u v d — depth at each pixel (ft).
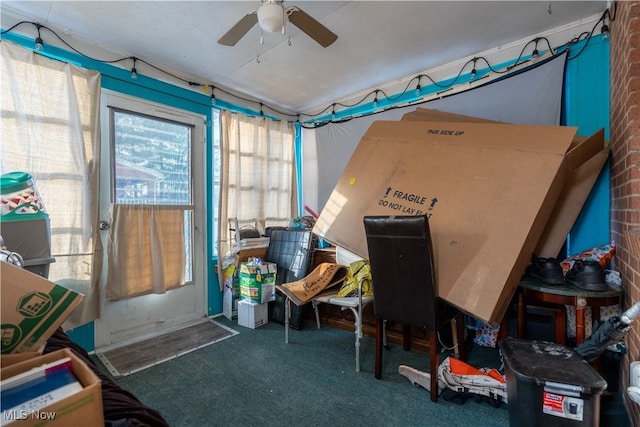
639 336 4.52
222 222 10.62
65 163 7.29
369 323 9.05
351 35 7.92
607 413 5.13
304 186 13.57
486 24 7.53
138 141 8.81
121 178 8.43
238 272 10.27
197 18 7.13
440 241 5.90
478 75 8.93
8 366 1.95
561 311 6.01
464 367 6.00
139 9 6.80
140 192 8.82
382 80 10.75
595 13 7.11
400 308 5.91
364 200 7.29
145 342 8.41
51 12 6.87
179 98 9.79
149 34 7.78
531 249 5.65
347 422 5.18
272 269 10.01
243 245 10.37
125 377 6.63
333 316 9.86
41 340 2.52
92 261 7.64
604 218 6.91
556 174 5.36
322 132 12.69
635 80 4.96
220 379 6.53
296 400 5.79
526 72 7.91
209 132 10.64
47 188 7.04
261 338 8.71
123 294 8.20
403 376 6.57
